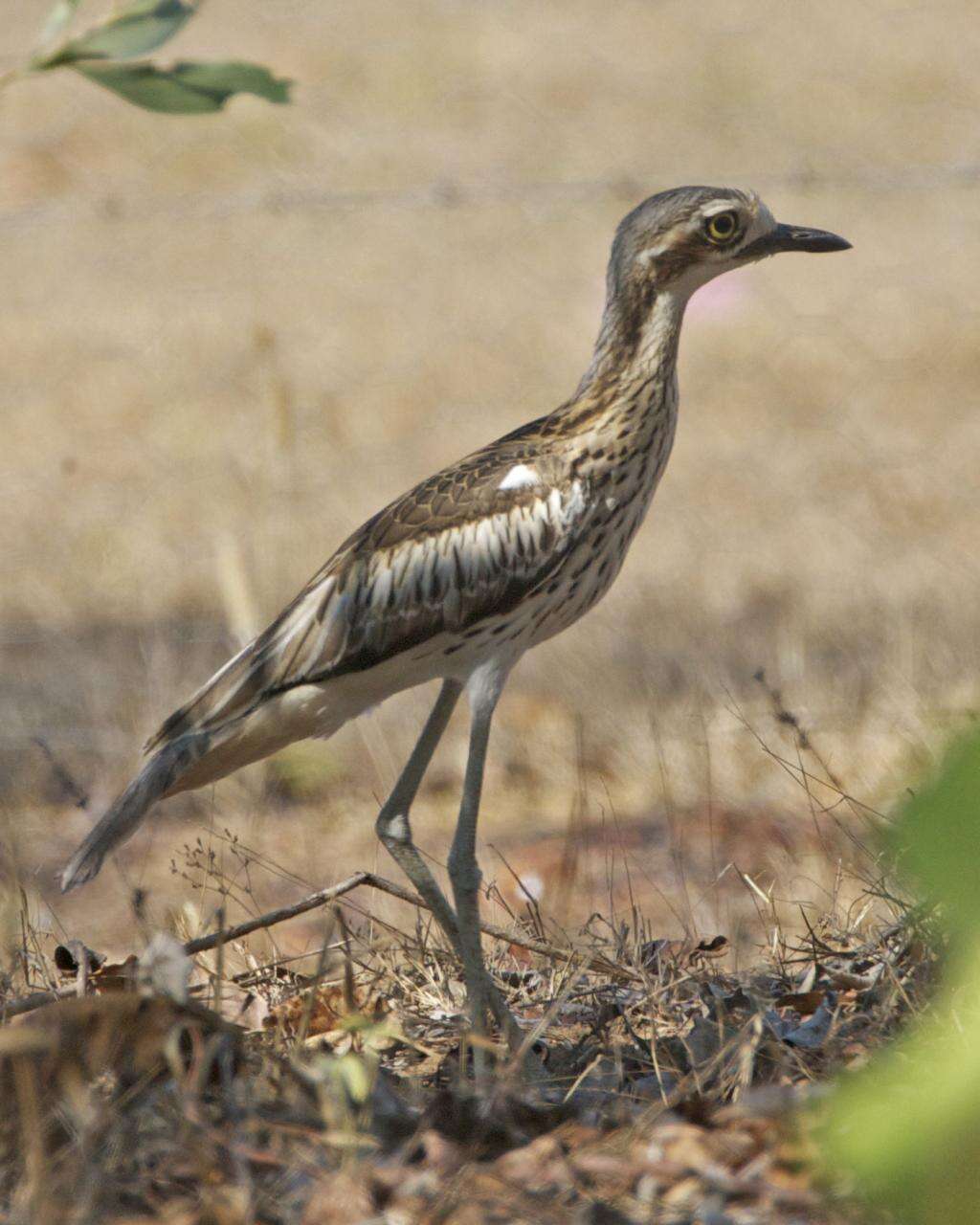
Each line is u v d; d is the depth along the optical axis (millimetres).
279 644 6715
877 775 10148
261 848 11086
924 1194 2367
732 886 9391
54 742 12523
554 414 6906
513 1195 4512
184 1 4398
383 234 24922
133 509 17531
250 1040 5578
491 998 6090
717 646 13742
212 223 25266
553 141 26641
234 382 20375
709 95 28359
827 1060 5273
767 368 20984
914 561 15781
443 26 32094
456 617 6609
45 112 28750
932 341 21250
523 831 10977
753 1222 4348
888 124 26672
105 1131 4691
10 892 7793
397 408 19906
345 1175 4508
